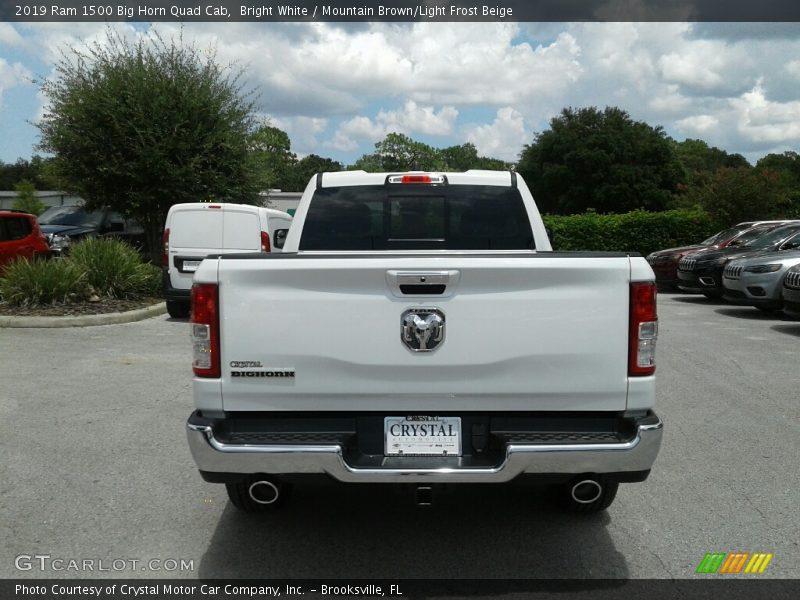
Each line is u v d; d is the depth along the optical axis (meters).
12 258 14.60
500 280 3.41
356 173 5.46
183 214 12.63
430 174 5.42
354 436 3.53
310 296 3.43
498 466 3.36
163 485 4.87
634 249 24.91
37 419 6.40
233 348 3.45
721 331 11.88
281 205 30.34
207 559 3.85
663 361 9.21
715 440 5.90
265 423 3.53
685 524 4.28
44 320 11.63
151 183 19.11
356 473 3.34
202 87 19.36
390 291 3.42
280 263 3.42
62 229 21.30
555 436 3.45
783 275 13.11
